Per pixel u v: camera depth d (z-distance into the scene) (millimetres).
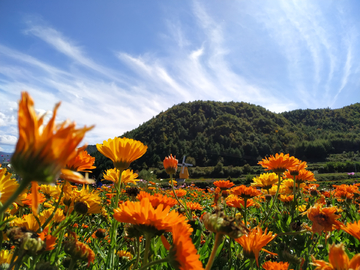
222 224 1047
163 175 76188
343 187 4395
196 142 109375
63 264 1396
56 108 576
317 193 4324
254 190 2684
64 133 558
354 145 108688
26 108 551
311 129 141750
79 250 1132
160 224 1026
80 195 1680
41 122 562
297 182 3537
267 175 3441
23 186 531
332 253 956
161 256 1628
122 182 2314
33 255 902
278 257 2090
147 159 98812
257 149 108312
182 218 1057
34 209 524
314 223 1706
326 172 78125
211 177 86375
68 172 564
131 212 1048
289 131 133250
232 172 87125
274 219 2988
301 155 105750
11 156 545
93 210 1690
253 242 1306
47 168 532
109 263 1465
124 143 1786
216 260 1757
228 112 140500
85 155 1431
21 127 545
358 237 1188
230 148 105875
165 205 1540
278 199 4070
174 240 929
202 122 125188
